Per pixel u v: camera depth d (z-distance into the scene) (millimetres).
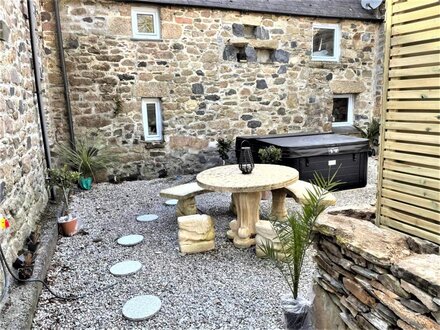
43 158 3812
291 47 5781
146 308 1977
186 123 5391
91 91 4844
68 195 4305
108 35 4789
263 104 5801
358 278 1344
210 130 5547
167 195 3383
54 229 3016
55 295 2139
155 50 5035
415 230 1264
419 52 1156
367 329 1310
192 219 2756
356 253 1311
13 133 2572
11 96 2596
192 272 2439
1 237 2070
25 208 2756
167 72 5156
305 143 4395
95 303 2066
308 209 1594
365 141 4555
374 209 1678
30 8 3484
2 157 2227
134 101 5062
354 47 6180
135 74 5004
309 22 5785
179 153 5426
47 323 1864
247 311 1955
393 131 1302
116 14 4777
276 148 4191
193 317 1912
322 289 1652
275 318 1887
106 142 5012
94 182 5027
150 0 4785
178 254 2740
